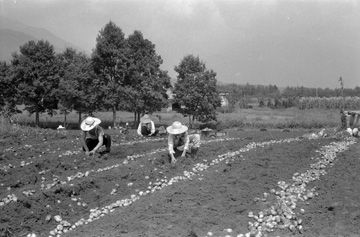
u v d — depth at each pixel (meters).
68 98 42.38
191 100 41.94
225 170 13.39
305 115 58.62
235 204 10.33
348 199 10.68
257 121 44.59
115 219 9.61
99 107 43.25
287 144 18.52
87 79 41.94
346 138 20.41
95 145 16.27
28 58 44.62
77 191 11.56
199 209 9.98
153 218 9.48
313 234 8.80
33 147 18.33
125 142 20.19
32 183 12.71
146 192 11.49
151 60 43.44
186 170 13.46
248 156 15.63
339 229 9.00
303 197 10.94
